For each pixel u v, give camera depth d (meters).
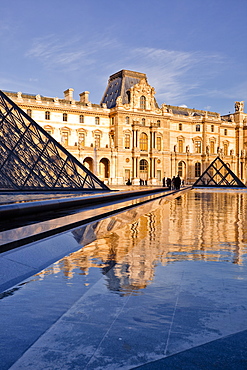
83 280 7.62
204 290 6.96
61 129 96.12
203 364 4.34
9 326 5.38
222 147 127.81
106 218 17.05
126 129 101.31
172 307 6.10
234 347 4.75
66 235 11.71
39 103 92.12
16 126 38.22
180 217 18.77
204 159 118.81
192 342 4.88
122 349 4.70
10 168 35.28
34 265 8.62
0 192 31.73
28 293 6.80
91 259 9.45
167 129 109.62
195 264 8.92
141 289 7.01
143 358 4.48
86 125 100.50
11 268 8.02
